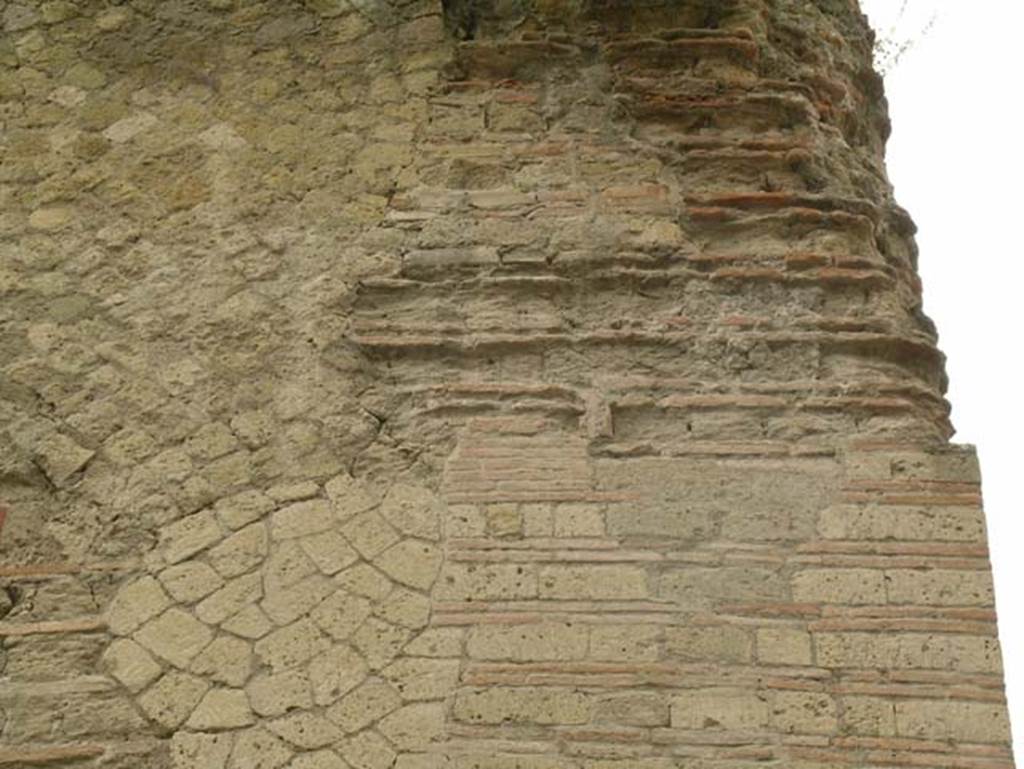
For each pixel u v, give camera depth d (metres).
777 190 7.48
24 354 7.03
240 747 5.94
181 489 6.61
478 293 7.16
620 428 6.71
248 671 6.11
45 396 6.91
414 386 6.89
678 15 8.09
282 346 7.02
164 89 7.95
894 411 6.70
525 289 7.14
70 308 7.18
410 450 6.68
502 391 6.82
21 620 6.27
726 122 7.74
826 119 7.98
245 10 8.21
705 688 5.96
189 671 6.12
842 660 6.00
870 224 7.45
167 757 5.93
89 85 7.98
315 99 7.88
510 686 6.00
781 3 8.29
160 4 8.24
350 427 6.76
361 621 6.21
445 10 8.20
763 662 6.01
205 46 8.09
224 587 6.33
